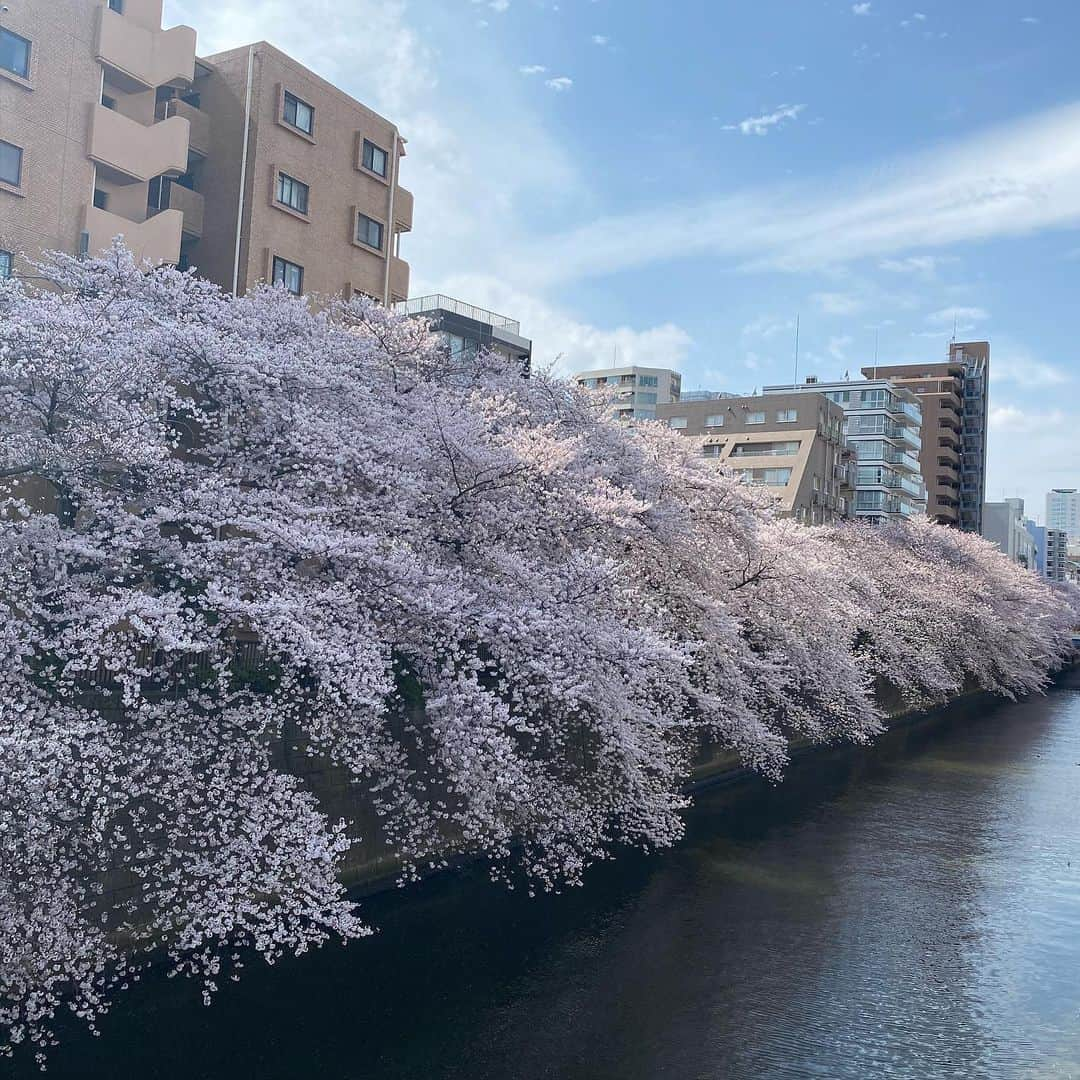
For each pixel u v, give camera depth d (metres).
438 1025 11.97
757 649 24.97
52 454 11.55
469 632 13.45
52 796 9.73
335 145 29.28
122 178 23.73
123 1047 10.65
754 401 64.50
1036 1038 12.62
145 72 23.95
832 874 19.02
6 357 11.36
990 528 123.19
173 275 15.65
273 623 11.10
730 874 18.56
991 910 17.50
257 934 10.86
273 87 27.22
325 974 12.88
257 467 14.22
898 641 37.12
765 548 24.45
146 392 13.03
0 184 20.27
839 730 27.66
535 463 15.82
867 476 73.06
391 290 31.61
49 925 10.19
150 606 10.70
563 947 14.60
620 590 16.05
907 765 31.12
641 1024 12.41
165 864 11.41
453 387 19.80
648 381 93.06
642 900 16.81
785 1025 12.65
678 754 21.17
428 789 15.91
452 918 15.09
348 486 14.50
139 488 13.28
